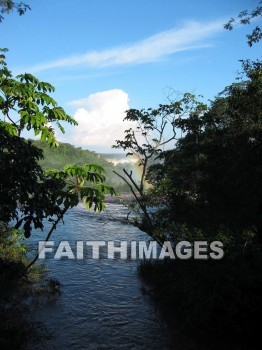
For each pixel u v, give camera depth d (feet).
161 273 32.14
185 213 29.63
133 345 21.16
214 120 33.45
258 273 21.39
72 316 25.02
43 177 18.52
